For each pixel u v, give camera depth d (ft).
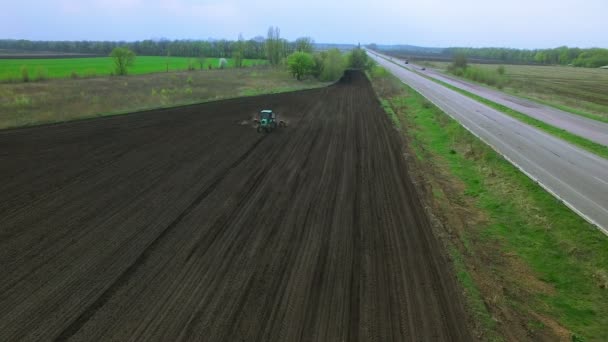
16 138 86.48
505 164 76.64
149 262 41.34
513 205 59.57
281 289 37.42
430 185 67.36
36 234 46.47
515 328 34.09
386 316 34.27
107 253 42.88
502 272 42.86
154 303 34.94
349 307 35.24
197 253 43.34
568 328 34.83
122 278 38.47
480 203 61.77
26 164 70.44
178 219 51.47
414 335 32.17
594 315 36.68
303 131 105.19
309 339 31.17
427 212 56.34
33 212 52.11
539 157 82.74
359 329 32.50
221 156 80.02
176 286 37.42
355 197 60.85
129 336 30.91
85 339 30.53
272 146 89.04
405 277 40.27
